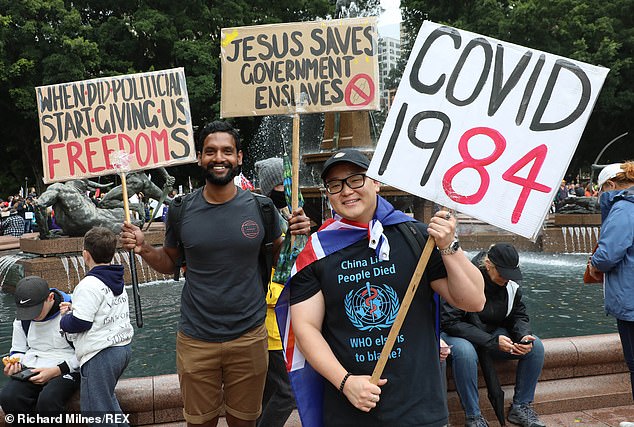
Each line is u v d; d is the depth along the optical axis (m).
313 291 2.10
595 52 29.88
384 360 1.92
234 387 2.81
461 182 2.14
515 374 3.89
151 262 3.01
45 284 3.25
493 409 3.72
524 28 27.83
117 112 3.88
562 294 7.98
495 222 2.11
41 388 3.28
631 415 3.81
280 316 2.22
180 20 26.38
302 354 2.21
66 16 23.52
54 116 3.90
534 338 3.55
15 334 3.34
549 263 11.77
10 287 9.68
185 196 2.89
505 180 2.11
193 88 25.67
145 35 25.77
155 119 3.88
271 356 3.09
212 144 2.71
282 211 3.59
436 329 2.13
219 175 2.71
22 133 27.64
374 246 2.03
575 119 2.07
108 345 3.03
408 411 1.97
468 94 2.16
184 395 2.80
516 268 3.58
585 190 21.92
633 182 3.49
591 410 3.91
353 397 1.92
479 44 2.17
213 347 2.72
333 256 2.09
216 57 27.50
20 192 30.08
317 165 6.47
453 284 1.96
